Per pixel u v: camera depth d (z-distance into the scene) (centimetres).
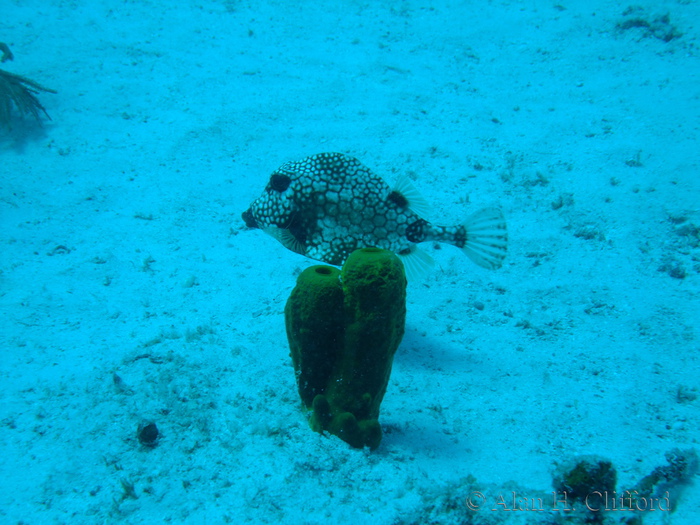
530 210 68
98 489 38
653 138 75
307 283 39
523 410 45
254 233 66
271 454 40
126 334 51
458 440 43
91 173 72
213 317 53
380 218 48
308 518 37
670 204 65
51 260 60
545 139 78
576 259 61
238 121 82
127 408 43
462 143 78
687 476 40
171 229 65
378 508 37
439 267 61
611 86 89
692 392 46
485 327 54
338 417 40
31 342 49
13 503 37
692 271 58
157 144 77
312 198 47
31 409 43
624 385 47
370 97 89
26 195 68
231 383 46
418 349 51
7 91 75
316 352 41
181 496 38
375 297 38
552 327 53
